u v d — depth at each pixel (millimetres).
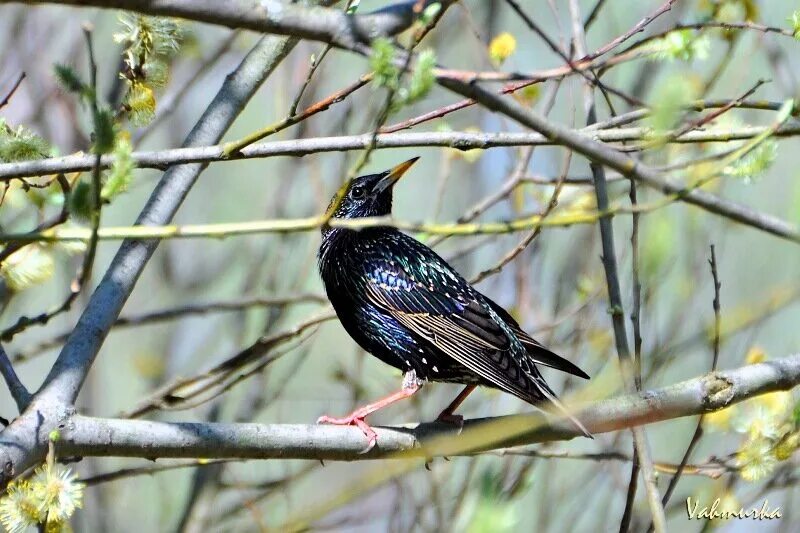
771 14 15234
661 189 6695
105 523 12617
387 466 9023
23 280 8734
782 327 14734
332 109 13805
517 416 9477
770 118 14438
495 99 6605
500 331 10664
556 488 12867
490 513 5605
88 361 8266
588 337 12125
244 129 16672
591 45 15570
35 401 7867
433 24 6953
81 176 8961
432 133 8305
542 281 13906
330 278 11539
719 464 9477
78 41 13609
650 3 14641
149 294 15273
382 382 13602
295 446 8617
